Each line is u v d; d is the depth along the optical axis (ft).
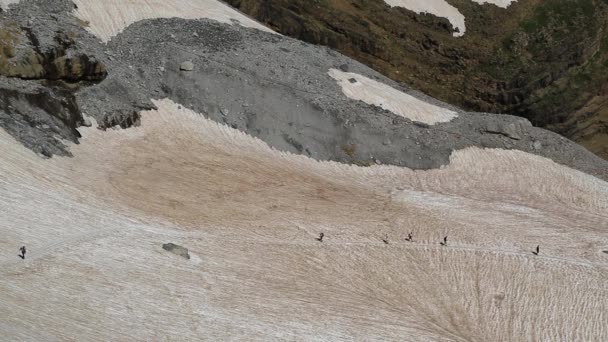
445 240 192.65
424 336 155.22
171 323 134.62
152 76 223.10
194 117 221.05
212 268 158.10
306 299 157.28
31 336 115.75
